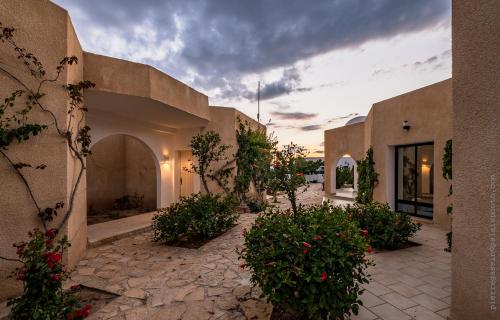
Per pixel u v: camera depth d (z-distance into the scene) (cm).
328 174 1545
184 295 342
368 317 284
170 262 465
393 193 835
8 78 351
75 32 466
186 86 741
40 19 382
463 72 242
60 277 259
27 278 241
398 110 789
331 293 248
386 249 508
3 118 346
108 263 462
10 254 350
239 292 348
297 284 243
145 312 303
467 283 236
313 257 241
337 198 1374
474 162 230
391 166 834
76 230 461
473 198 230
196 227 582
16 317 236
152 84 596
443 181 655
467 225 236
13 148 357
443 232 629
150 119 841
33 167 375
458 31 247
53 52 398
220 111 984
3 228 347
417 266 426
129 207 1059
